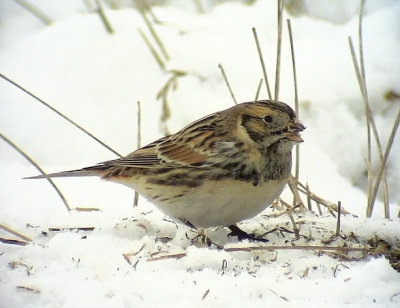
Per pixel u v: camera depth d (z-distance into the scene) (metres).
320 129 13.59
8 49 15.60
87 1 16.12
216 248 9.41
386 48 14.33
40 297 7.92
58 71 14.58
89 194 12.20
